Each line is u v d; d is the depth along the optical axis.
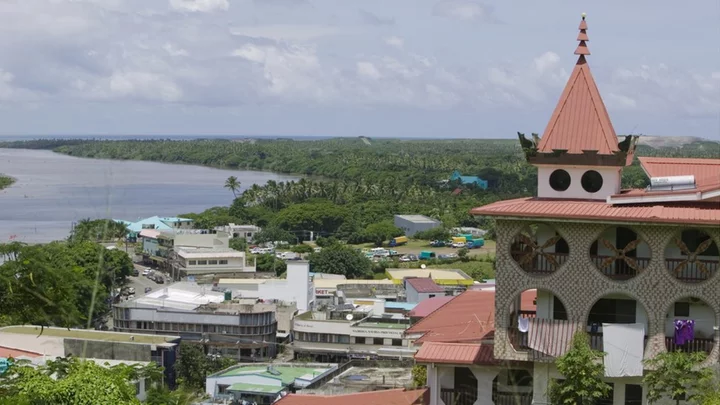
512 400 45.78
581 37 47.75
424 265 181.12
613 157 45.00
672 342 43.06
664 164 49.28
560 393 43.28
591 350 43.06
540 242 45.09
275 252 197.88
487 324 51.78
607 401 44.22
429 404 47.16
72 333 86.56
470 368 46.53
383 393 51.09
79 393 33.34
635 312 44.09
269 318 115.50
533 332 43.97
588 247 43.38
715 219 41.28
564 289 43.75
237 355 112.31
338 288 148.50
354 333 110.56
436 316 57.75
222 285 139.88
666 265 42.75
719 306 42.25
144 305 116.31
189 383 89.31
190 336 113.81
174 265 174.00
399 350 103.81
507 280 44.25
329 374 76.81
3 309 34.88
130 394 34.94
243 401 76.56
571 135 46.28
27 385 33.19
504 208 44.28
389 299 135.75
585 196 45.88
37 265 35.00
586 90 47.12
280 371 85.12
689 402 42.28
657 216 42.06
